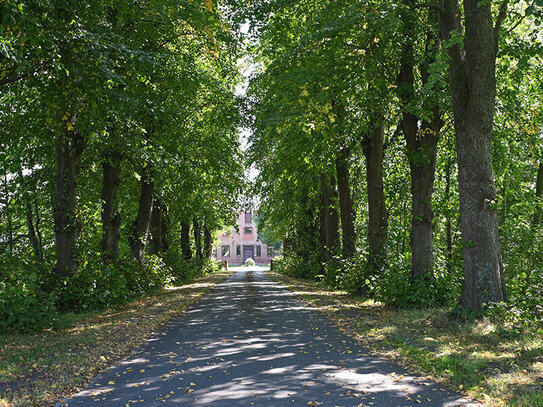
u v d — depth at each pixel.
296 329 10.88
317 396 5.64
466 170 10.65
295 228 38.19
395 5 11.17
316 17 13.38
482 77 10.52
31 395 5.71
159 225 27.70
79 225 15.11
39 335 10.16
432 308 13.41
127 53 11.12
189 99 19.12
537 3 7.75
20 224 19.66
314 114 14.27
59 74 9.97
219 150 20.70
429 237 14.70
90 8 12.05
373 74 13.37
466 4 10.66
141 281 20.42
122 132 14.59
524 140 16.88
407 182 22.03
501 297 10.38
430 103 13.08
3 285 10.45
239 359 7.71
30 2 8.52
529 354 7.19
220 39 16.58
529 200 20.31
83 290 14.32
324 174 25.92
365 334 9.97
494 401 5.27
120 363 7.58
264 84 17.50
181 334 10.43
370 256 18.38
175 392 5.88
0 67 9.85
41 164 18.42
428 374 6.59
